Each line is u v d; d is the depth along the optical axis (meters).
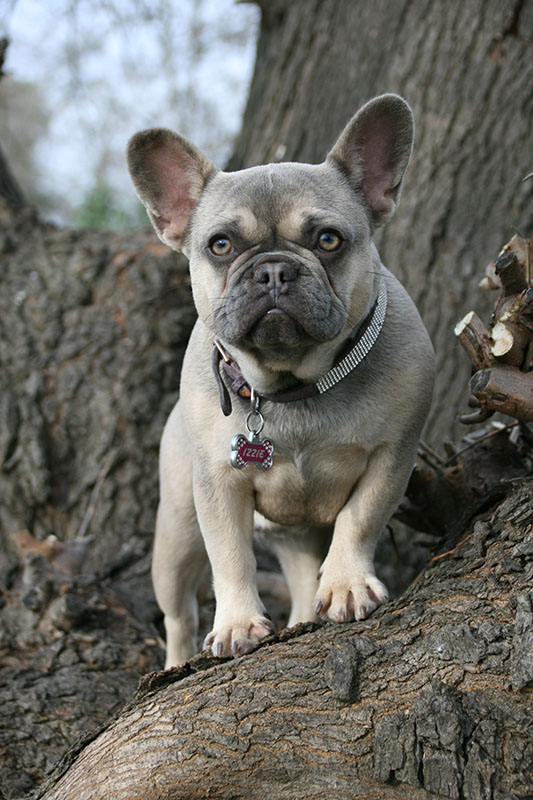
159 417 5.00
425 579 2.74
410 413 2.96
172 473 3.67
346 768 2.37
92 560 4.66
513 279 2.77
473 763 2.26
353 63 5.32
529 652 2.32
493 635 2.40
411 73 5.10
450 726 2.30
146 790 2.54
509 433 3.43
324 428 2.95
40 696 3.73
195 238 3.11
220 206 3.00
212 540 3.06
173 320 5.14
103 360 5.07
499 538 2.63
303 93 5.52
